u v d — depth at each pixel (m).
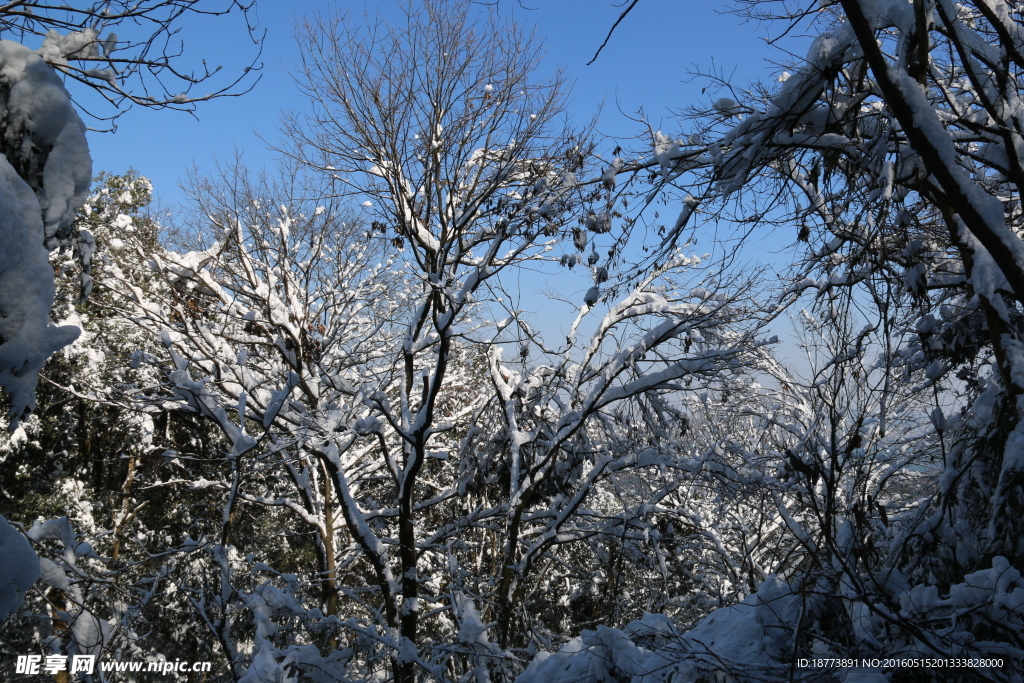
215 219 17.28
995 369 9.16
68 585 8.91
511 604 14.23
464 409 18.17
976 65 7.20
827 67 6.58
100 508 22.91
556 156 13.40
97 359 20.70
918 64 6.79
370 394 14.01
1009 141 7.23
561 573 19.17
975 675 5.93
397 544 15.94
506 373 16.33
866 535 8.31
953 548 8.34
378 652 12.01
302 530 21.64
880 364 9.37
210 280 16.97
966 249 7.98
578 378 15.49
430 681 13.81
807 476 6.99
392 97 13.62
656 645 8.56
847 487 9.38
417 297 19.31
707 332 12.48
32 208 5.09
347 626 10.99
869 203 6.93
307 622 10.54
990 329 7.96
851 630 7.61
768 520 14.83
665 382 13.84
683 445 16.81
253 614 9.65
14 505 21.44
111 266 16.64
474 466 15.48
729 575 15.81
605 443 15.56
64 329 5.15
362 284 19.36
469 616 12.66
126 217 16.91
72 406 22.80
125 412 20.86
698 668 7.11
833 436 6.70
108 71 6.35
